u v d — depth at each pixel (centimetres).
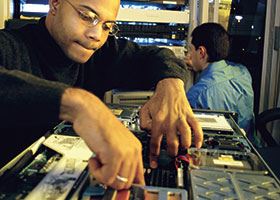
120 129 47
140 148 49
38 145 63
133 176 48
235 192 49
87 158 58
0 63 84
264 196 48
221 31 192
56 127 74
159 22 202
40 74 97
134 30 201
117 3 84
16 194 47
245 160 62
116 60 113
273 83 242
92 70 117
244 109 189
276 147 176
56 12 90
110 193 46
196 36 196
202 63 197
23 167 56
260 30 241
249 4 237
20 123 48
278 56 239
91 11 81
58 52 96
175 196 48
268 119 193
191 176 53
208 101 176
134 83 115
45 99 46
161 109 70
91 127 45
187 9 212
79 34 85
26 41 95
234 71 190
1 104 46
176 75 86
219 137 76
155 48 112
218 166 59
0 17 185
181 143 65
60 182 50
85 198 48
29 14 197
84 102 46
